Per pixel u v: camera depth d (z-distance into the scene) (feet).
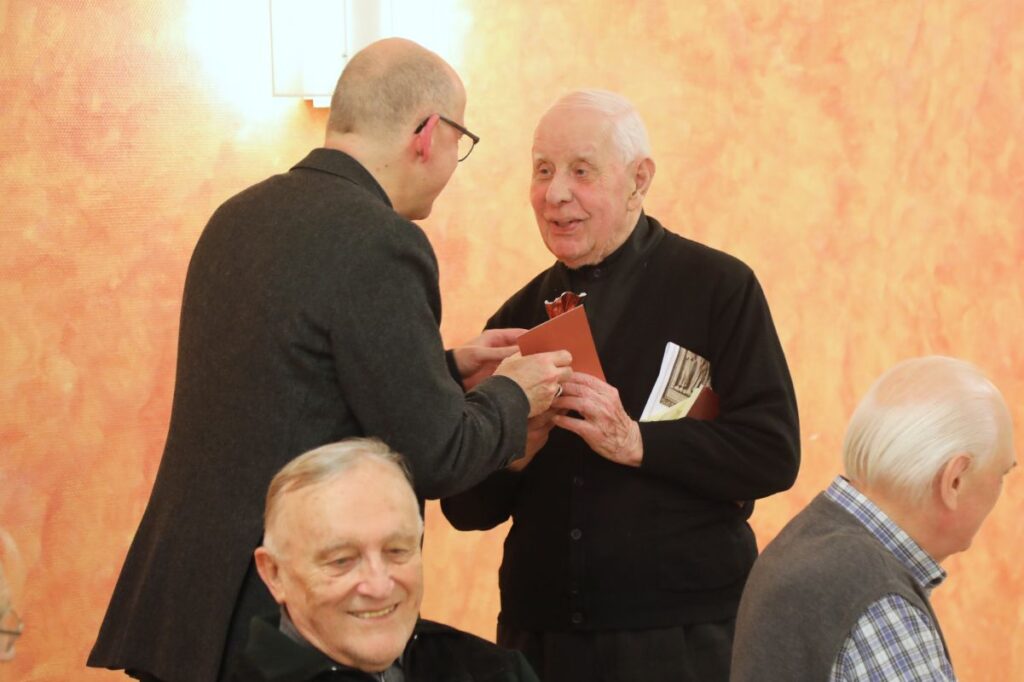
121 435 11.91
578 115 9.61
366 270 7.54
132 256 11.90
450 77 8.39
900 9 15.26
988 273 15.89
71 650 11.68
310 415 7.57
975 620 16.17
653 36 14.28
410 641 7.14
